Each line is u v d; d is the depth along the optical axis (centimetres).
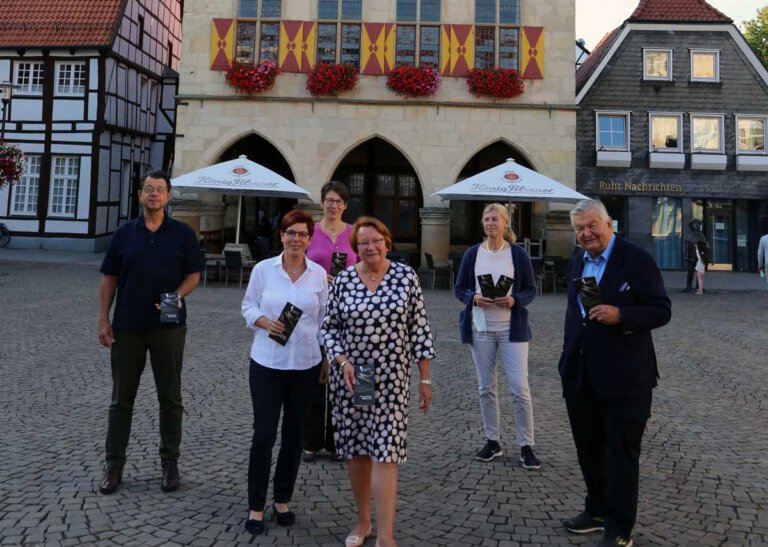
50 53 2312
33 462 420
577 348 339
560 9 1753
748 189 2134
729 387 681
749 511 371
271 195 1570
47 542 314
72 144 2311
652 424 545
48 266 1809
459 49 1739
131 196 2566
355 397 307
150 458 436
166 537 324
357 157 2161
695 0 2203
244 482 400
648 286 322
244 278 1653
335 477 419
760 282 1898
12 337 848
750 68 2142
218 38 1736
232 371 705
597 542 331
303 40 1741
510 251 462
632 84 2136
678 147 2136
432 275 1666
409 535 335
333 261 445
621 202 2150
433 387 666
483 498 385
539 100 1741
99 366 707
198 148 1736
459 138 1736
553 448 481
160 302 381
